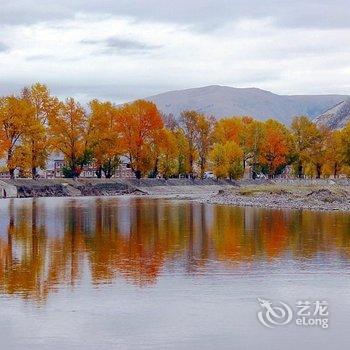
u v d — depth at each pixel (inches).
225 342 951.6
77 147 5797.2
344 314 1096.2
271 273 1451.8
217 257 1697.8
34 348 922.1
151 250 1835.6
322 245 1946.4
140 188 6127.0
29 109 5290.4
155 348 922.1
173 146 6392.7
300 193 4972.9
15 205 3983.8
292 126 7711.6
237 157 6909.5
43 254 1754.4
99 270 1494.8
